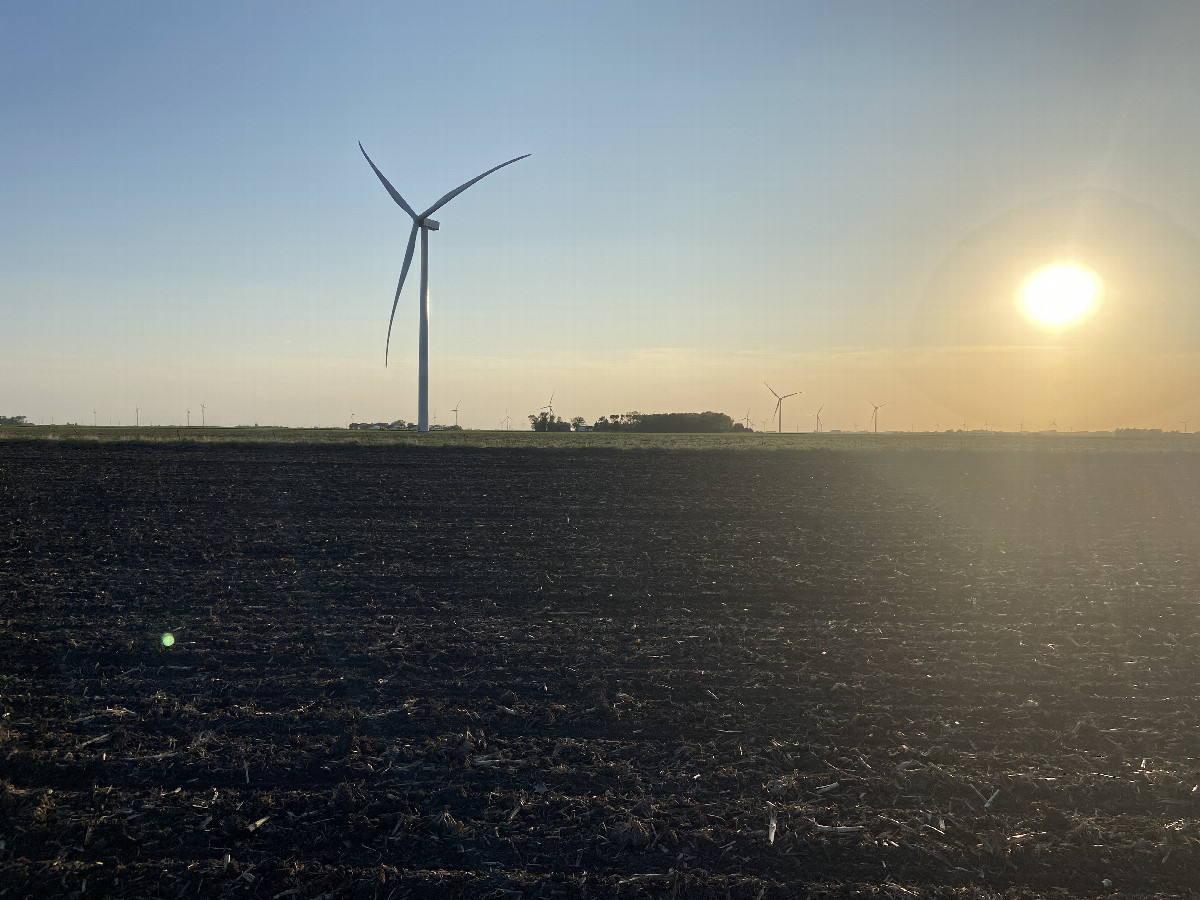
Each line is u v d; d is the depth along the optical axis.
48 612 14.48
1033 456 44.59
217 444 41.31
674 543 21.73
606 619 14.60
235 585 16.56
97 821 7.95
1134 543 22.89
